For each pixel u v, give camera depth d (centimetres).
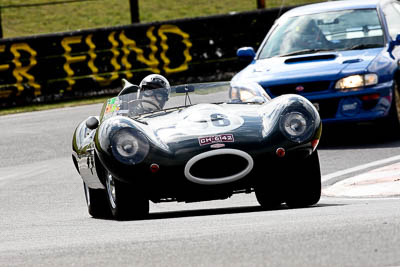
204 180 2517
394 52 4353
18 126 5847
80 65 7181
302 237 1834
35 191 3762
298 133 2580
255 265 1586
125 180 2545
